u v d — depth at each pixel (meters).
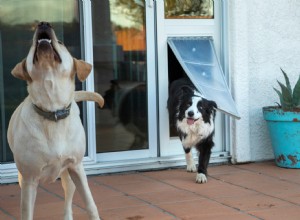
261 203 4.77
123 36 6.17
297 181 5.60
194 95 5.91
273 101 6.66
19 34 5.66
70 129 3.55
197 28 6.43
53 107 3.45
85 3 5.82
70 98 3.54
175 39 6.34
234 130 6.46
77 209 4.66
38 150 3.45
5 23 5.59
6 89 5.63
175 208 4.65
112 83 6.16
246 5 6.38
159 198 5.00
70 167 3.67
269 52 6.64
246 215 4.41
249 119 6.57
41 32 3.34
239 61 6.39
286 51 6.72
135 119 6.28
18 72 3.46
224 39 6.47
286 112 6.02
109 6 6.07
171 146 6.40
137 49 6.24
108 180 5.75
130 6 6.16
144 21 6.23
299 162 6.16
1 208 4.77
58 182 5.68
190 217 4.38
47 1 5.75
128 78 6.22
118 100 6.20
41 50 3.27
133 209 4.65
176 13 6.35
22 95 5.70
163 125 6.34
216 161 6.48
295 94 6.16
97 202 4.89
